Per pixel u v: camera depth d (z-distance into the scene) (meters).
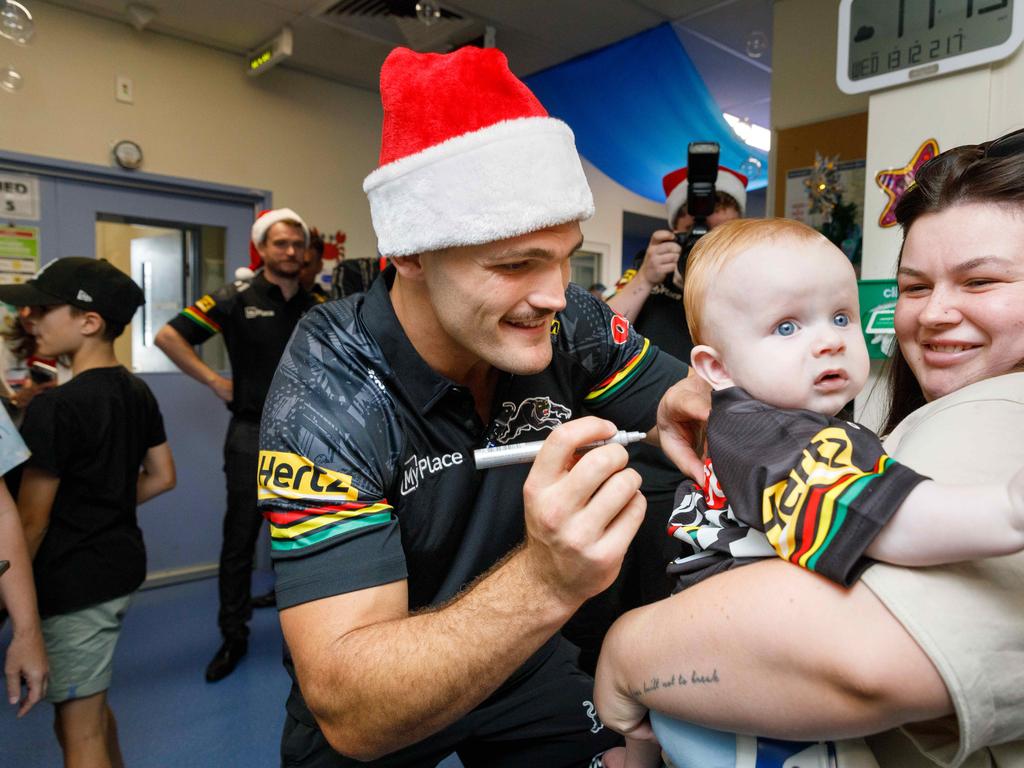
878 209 1.34
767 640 0.45
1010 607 0.40
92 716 1.39
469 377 0.83
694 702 0.50
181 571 3.23
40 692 1.16
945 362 0.57
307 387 0.76
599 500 0.53
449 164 0.63
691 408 0.75
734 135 3.59
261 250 2.63
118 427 1.49
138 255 3.10
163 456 1.76
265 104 3.35
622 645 0.58
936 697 0.39
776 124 2.74
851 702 0.41
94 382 1.49
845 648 0.41
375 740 0.62
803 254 0.61
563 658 1.06
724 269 0.65
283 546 0.70
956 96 1.24
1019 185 0.52
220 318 2.58
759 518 0.50
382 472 0.75
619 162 3.71
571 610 0.57
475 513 0.86
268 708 2.09
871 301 1.31
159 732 1.95
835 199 2.56
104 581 1.39
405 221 0.67
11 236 2.76
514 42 3.20
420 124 0.66
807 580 0.45
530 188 0.63
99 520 1.42
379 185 0.70
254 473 2.46
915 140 1.29
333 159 3.60
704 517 0.67
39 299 1.50
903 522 0.41
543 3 2.82
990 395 0.48
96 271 1.57
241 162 3.29
